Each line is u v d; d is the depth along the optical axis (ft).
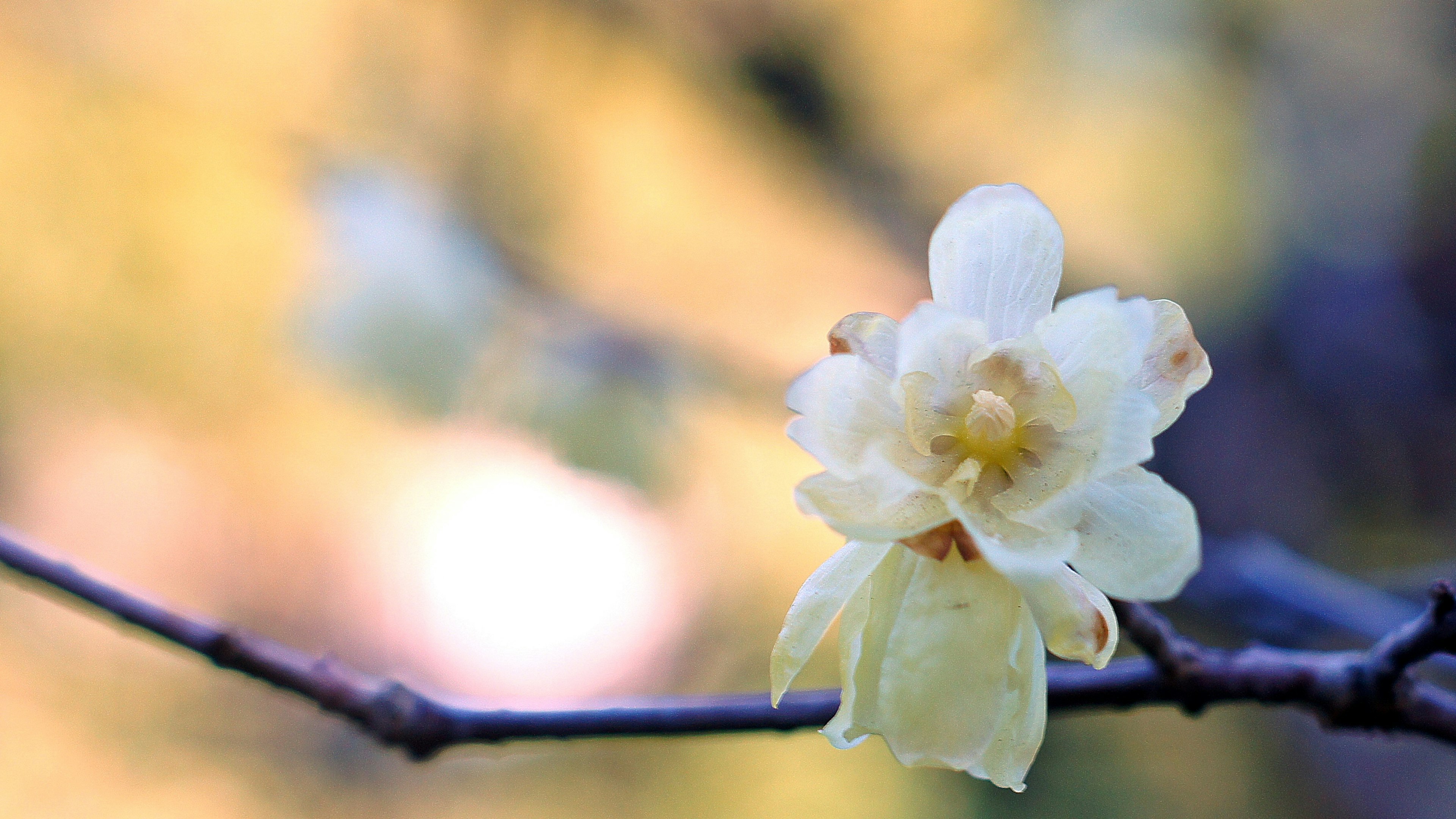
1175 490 0.82
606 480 1.35
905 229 1.88
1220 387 1.89
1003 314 0.84
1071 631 0.81
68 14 1.65
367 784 2.41
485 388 1.32
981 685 0.82
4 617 2.30
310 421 1.99
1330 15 1.95
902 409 0.83
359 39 1.64
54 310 1.70
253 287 1.62
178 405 1.88
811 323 1.89
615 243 1.82
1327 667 0.89
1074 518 0.82
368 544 2.59
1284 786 2.08
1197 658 0.90
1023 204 0.84
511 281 1.41
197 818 2.31
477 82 1.64
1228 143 1.81
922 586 0.83
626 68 1.77
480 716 0.91
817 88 1.82
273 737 2.40
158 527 2.57
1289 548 1.81
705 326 1.75
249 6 1.66
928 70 1.83
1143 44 1.77
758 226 1.91
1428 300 2.02
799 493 0.82
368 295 1.26
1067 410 0.83
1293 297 1.93
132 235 1.62
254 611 2.67
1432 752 1.98
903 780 2.23
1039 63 1.81
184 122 1.60
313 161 1.44
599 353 1.39
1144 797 2.10
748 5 1.77
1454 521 1.96
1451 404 1.96
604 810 2.37
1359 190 2.03
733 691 2.34
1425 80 2.02
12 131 1.63
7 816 2.21
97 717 2.29
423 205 1.37
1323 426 1.93
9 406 2.06
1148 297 1.83
